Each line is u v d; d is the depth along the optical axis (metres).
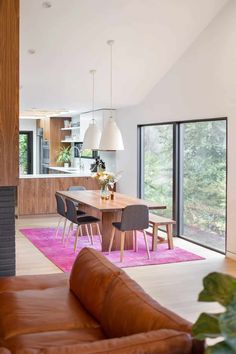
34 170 13.80
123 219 5.82
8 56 3.44
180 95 7.26
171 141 7.81
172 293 4.68
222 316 1.24
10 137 3.51
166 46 6.71
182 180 7.59
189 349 1.77
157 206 6.13
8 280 3.52
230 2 5.95
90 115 10.31
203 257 6.19
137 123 8.84
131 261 5.92
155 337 1.78
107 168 10.19
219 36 6.20
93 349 1.69
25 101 8.57
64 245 6.86
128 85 7.79
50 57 6.52
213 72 6.38
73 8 5.45
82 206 7.49
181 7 5.84
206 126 6.84
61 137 12.41
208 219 6.88
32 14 5.45
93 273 3.02
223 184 6.49
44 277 3.65
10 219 3.94
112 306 2.56
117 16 5.77
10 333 2.58
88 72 7.11
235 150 6.00
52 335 2.54
